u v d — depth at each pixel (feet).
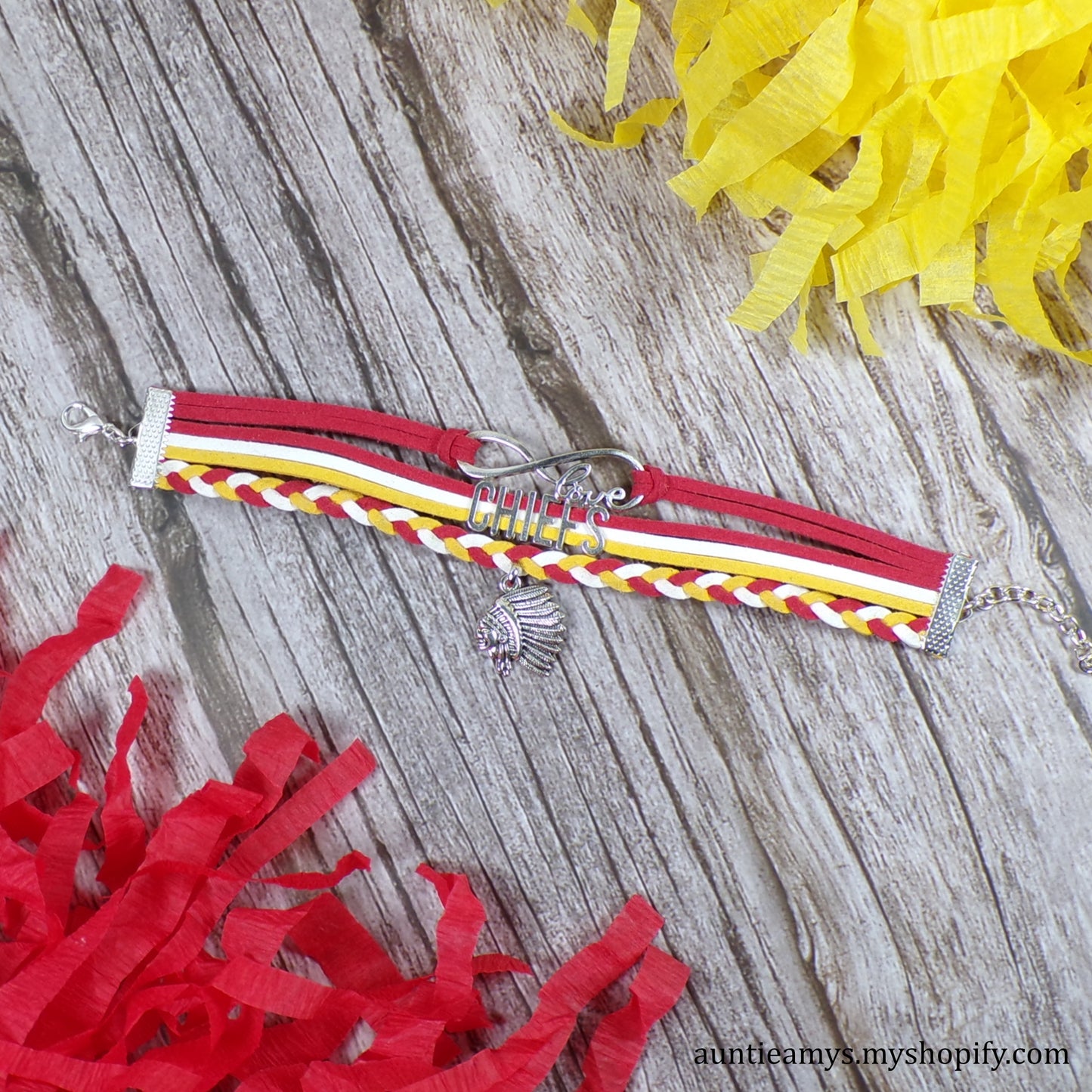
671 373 2.21
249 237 2.22
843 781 2.21
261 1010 2.18
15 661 2.23
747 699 2.22
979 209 2.14
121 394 2.23
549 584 2.22
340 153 2.21
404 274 2.22
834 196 2.11
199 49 2.21
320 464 2.21
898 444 2.21
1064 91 2.13
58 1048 2.16
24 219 2.22
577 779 2.22
